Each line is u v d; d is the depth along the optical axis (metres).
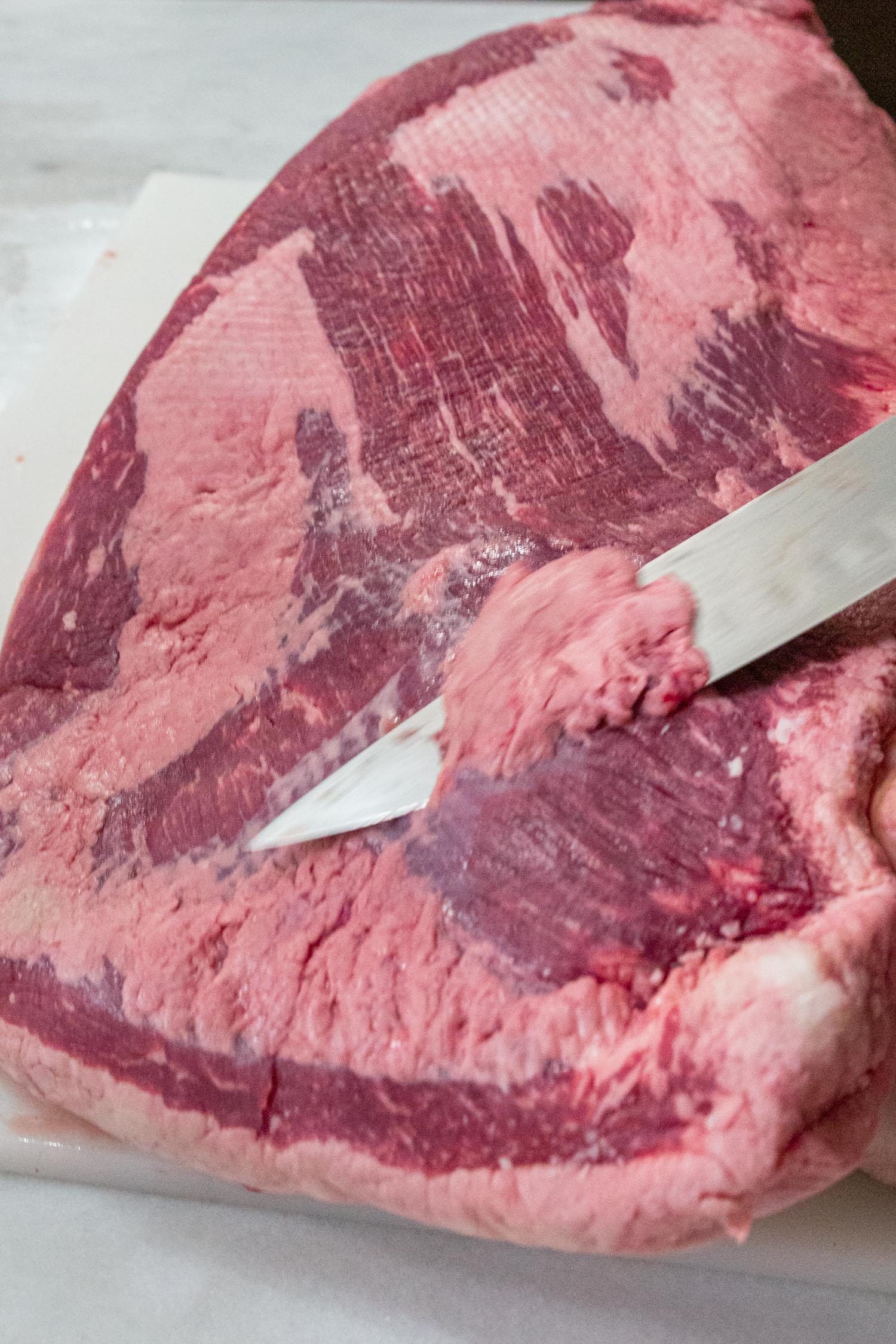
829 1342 0.69
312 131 1.27
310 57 1.38
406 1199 0.65
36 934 0.71
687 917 0.64
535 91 0.84
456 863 0.66
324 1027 0.66
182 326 0.80
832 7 0.99
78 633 0.74
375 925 0.67
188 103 1.31
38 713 0.74
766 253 0.78
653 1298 0.70
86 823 0.72
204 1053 0.67
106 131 1.28
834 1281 0.70
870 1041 0.62
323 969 0.67
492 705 0.68
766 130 0.81
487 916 0.65
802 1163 0.61
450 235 0.80
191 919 0.69
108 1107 0.69
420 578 0.71
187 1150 0.68
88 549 0.76
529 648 0.68
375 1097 0.65
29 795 0.73
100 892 0.70
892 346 0.76
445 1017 0.65
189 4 1.48
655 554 0.70
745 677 0.67
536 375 0.76
